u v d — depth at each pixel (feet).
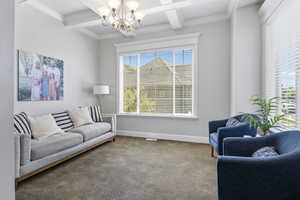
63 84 11.82
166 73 13.34
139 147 11.28
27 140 6.63
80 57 13.30
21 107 9.21
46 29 10.59
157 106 13.65
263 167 3.96
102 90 13.35
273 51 8.23
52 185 6.51
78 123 11.03
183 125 12.79
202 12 11.18
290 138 4.80
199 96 12.28
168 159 9.16
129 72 14.56
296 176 3.89
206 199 5.69
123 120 14.62
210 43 11.89
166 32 13.09
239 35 9.33
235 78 9.48
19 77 9.08
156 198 5.74
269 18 8.13
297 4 6.21
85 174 7.43
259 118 7.36
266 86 8.59
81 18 11.28
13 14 1.71
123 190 6.22
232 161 4.11
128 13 9.39
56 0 9.75
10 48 1.68
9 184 1.68
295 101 6.41
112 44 14.82
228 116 11.57
